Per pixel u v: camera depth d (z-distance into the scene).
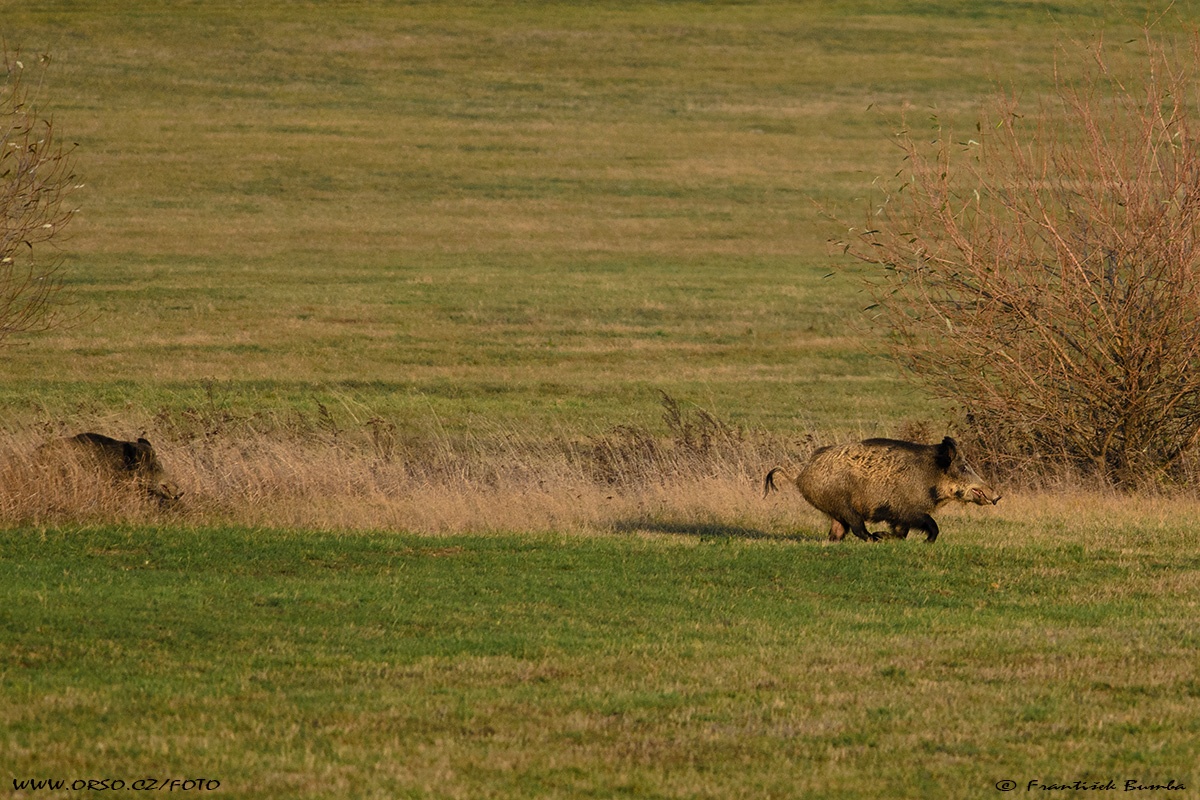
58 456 48.47
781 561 41.41
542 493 53.38
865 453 44.34
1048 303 57.84
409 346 106.50
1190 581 39.47
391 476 56.91
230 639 32.19
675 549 43.28
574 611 35.66
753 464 60.28
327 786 23.09
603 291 126.75
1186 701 28.48
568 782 23.61
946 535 46.03
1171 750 25.59
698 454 61.97
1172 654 31.86
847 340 111.00
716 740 25.84
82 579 37.50
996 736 26.31
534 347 107.44
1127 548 43.84
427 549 43.12
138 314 112.44
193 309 115.19
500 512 50.03
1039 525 48.41
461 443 74.38
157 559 40.62
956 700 28.42
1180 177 57.38
